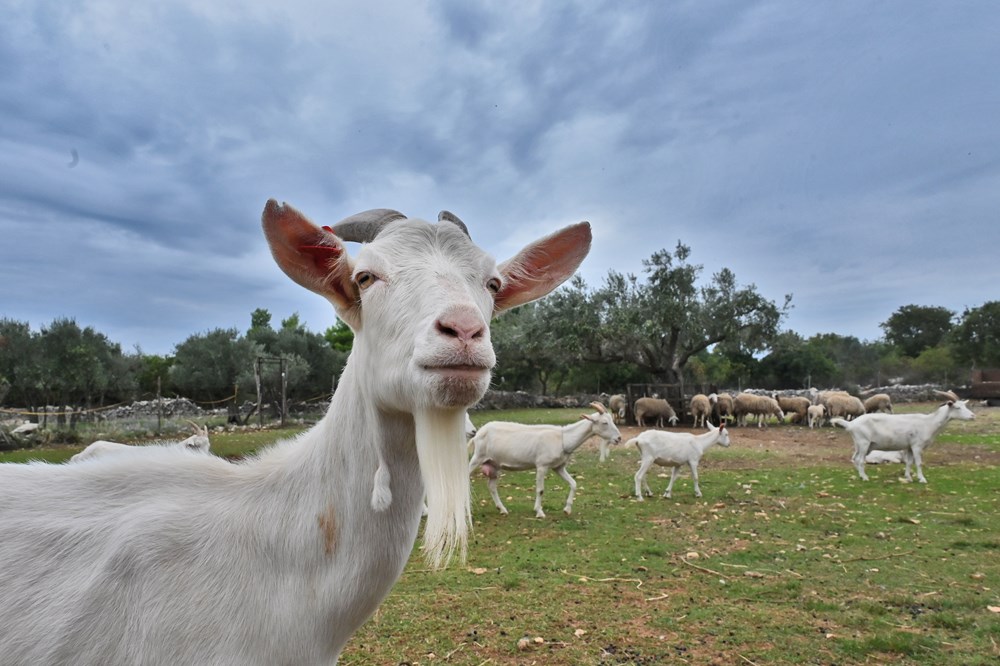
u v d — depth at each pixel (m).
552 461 8.99
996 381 35.34
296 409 33.47
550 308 29.50
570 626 4.87
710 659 4.30
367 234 2.36
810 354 55.09
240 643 1.86
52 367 26.44
